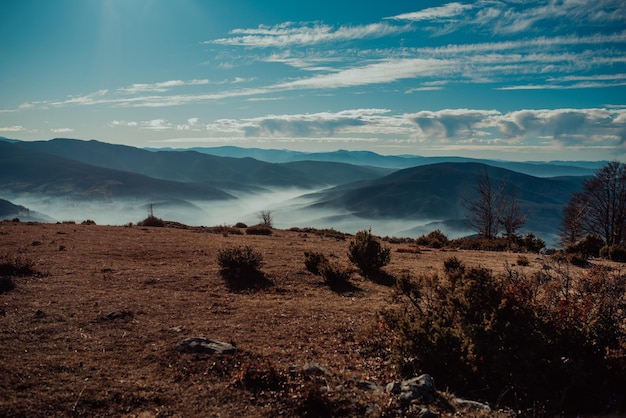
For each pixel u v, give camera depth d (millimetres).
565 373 6188
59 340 7680
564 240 41500
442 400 5945
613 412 5699
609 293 8312
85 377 6250
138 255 17219
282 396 5988
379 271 16859
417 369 7156
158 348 7566
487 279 7531
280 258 18312
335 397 5949
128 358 7098
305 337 9000
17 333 7820
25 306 9508
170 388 6125
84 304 10039
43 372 6266
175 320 9453
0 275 12312
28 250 16672
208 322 9477
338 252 21656
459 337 7016
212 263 16562
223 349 7469
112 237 21766
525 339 6516
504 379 6320
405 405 5758
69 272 13406
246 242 23297
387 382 6934
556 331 6711
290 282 14383
